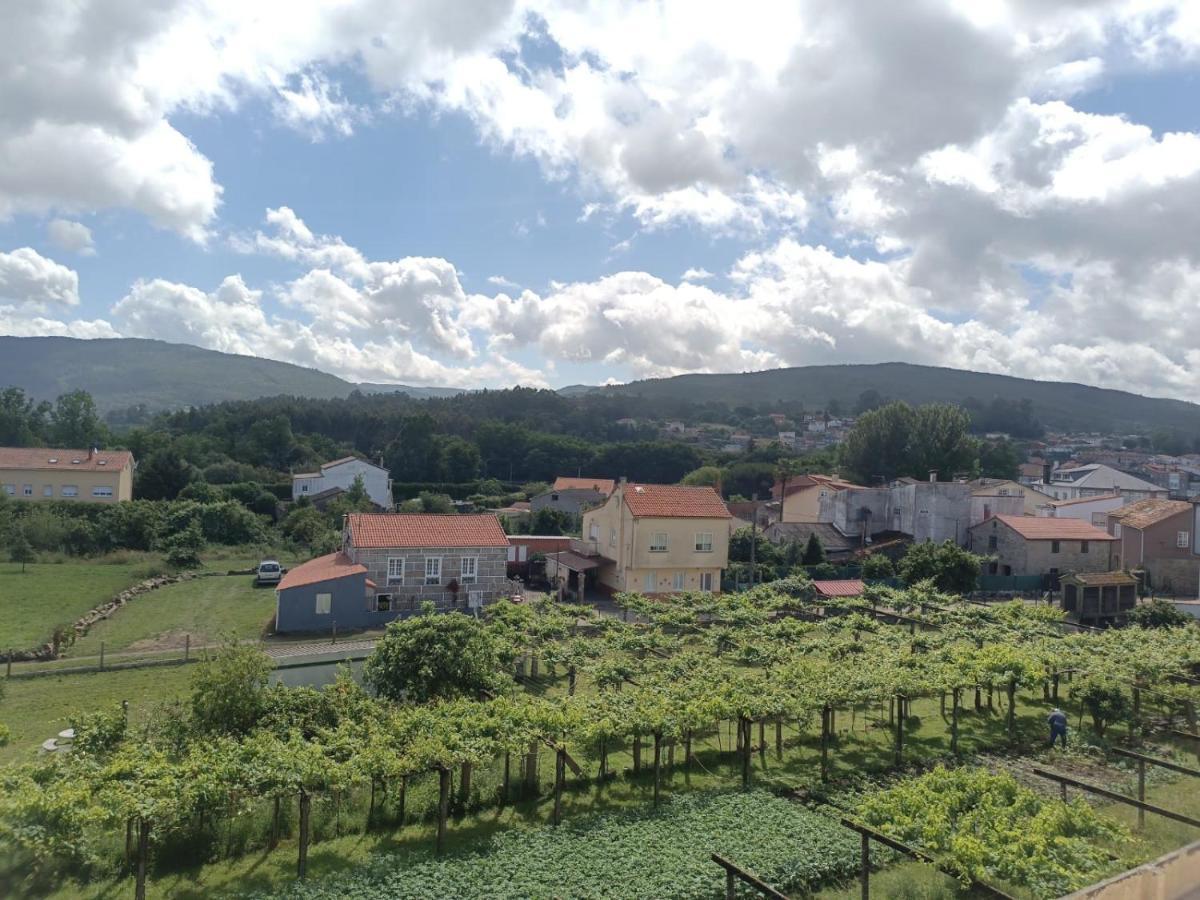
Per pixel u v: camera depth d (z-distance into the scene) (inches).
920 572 2073.1
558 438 5398.6
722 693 851.4
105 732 725.9
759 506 3558.1
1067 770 871.7
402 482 4392.2
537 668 1264.8
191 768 603.5
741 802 745.0
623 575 1955.0
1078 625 1611.7
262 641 1460.4
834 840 655.8
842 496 2940.5
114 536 2410.2
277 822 660.7
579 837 668.1
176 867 623.5
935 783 657.0
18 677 1170.0
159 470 3275.1
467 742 695.1
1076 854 538.9
